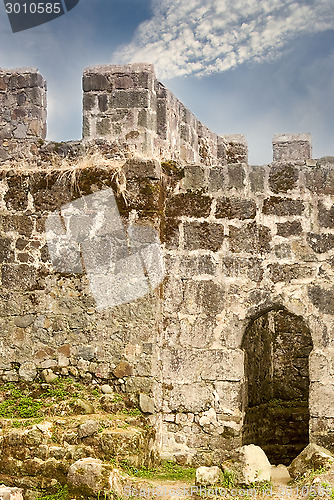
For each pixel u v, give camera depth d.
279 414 11.88
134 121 10.60
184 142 11.85
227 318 9.00
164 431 8.96
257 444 10.94
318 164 9.07
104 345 9.03
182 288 9.15
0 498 7.45
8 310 9.36
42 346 9.23
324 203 8.95
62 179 9.36
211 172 9.27
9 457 8.04
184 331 9.09
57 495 7.72
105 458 7.96
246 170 9.16
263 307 8.94
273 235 9.01
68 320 9.19
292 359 12.72
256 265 9.01
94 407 8.79
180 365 9.04
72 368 9.11
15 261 9.41
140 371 8.86
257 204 9.09
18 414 8.68
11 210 9.48
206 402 8.92
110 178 9.21
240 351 8.92
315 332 8.78
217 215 9.16
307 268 8.88
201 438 8.86
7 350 9.31
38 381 9.20
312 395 8.68
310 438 8.62
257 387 11.37
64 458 7.87
